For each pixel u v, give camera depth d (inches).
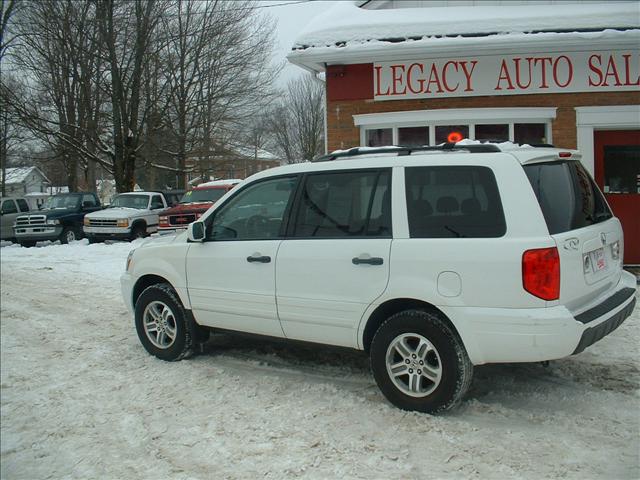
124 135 934.4
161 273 222.8
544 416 163.0
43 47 965.8
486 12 359.6
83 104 957.8
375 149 188.1
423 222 164.9
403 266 163.8
